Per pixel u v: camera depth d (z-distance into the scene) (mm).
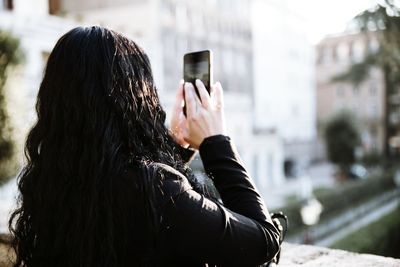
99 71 1060
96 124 1032
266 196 24875
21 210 1183
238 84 39375
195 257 985
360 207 18156
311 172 44156
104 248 999
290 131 48500
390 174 23781
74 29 1125
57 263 1091
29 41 14531
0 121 8141
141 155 1047
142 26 27391
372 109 57406
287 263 2164
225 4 37688
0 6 17328
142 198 980
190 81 1307
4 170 8086
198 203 987
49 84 1095
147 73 1141
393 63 14641
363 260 2166
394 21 12109
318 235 13086
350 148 34594
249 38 41344
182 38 31344
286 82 48281
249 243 993
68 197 1044
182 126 1299
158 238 978
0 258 2322
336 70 61656
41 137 1101
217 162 1113
